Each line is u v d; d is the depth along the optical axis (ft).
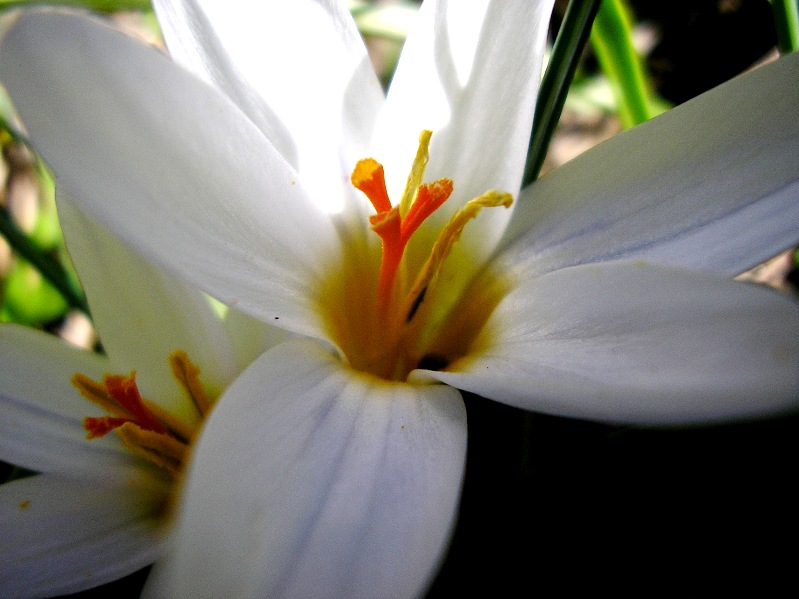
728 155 0.16
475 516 0.19
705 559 0.18
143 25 0.40
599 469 0.20
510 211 0.18
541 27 0.16
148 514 0.17
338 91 0.18
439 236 0.17
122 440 0.17
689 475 0.19
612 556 0.18
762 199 0.16
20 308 0.33
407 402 0.15
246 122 0.15
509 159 0.17
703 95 0.17
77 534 0.16
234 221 0.15
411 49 0.17
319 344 0.16
